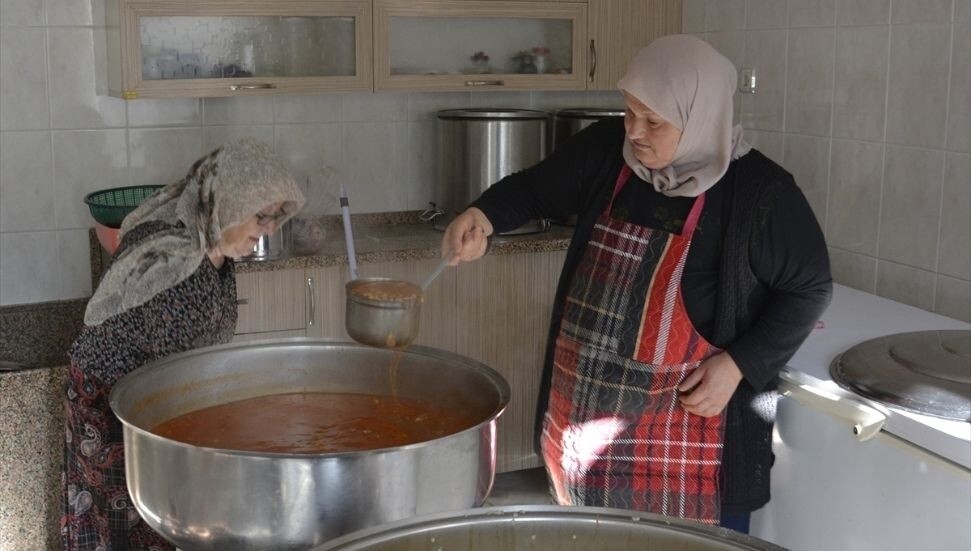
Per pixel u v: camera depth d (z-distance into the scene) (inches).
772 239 86.2
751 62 142.8
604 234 92.1
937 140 114.3
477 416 71.8
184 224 80.9
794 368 90.6
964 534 75.6
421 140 159.6
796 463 90.7
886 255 122.3
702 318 89.1
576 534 51.6
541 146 148.8
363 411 75.7
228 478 56.5
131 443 61.6
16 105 139.8
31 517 121.6
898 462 80.4
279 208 80.1
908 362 86.4
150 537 88.8
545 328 147.6
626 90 86.7
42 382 119.2
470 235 94.5
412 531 50.3
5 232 141.9
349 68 142.8
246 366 77.3
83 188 144.4
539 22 152.8
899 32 118.3
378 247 139.6
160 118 146.3
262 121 151.0
